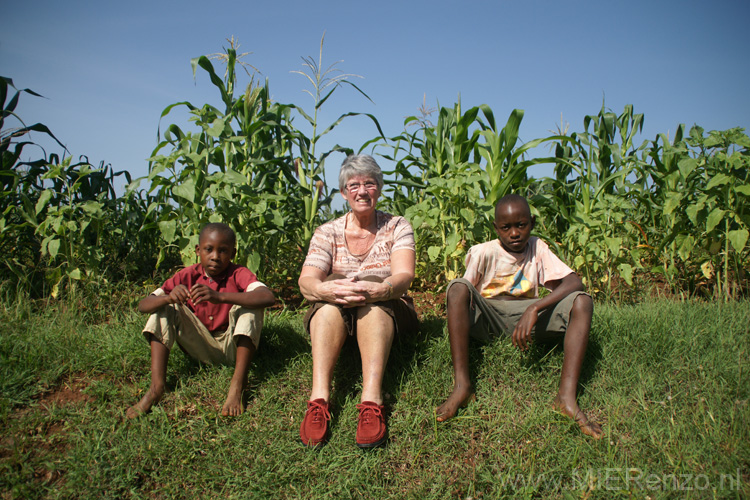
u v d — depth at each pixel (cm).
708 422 242
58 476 223
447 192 434
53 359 307
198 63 467
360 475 226
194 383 291
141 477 226
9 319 353
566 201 554
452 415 261
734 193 405
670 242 452
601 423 256
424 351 316
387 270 305
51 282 393
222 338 298
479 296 286
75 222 401
